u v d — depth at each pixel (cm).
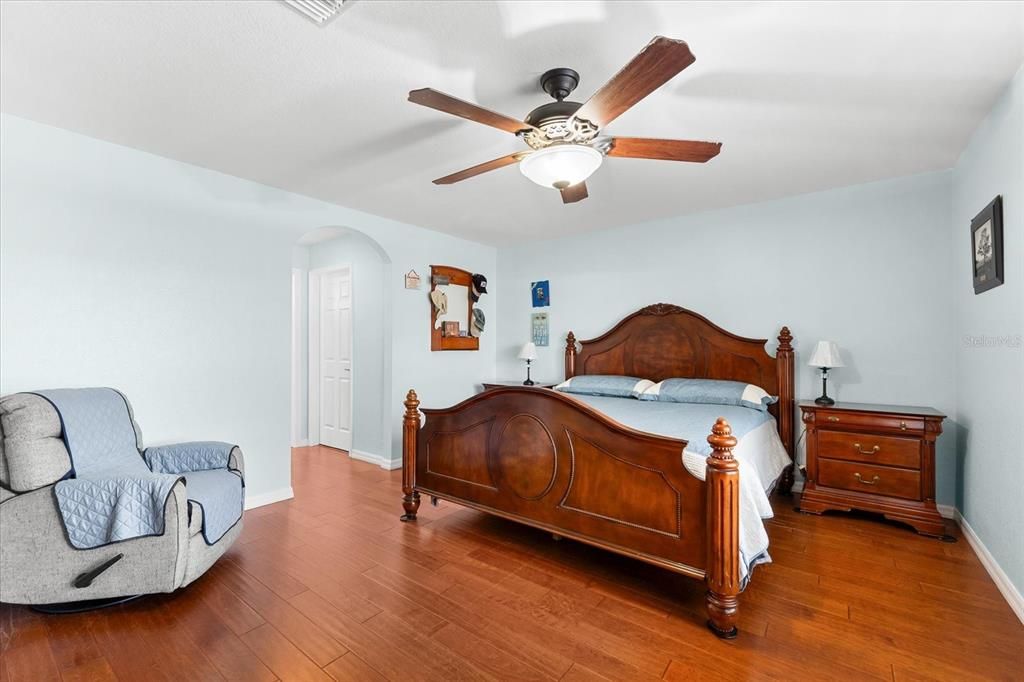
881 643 173
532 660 165
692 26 160
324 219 363
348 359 500
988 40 168
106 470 217
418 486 301
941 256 302
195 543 207
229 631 180
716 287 387
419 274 446
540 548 257
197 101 213
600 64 183
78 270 249
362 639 176
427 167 292
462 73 189
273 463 333
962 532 275
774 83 196
